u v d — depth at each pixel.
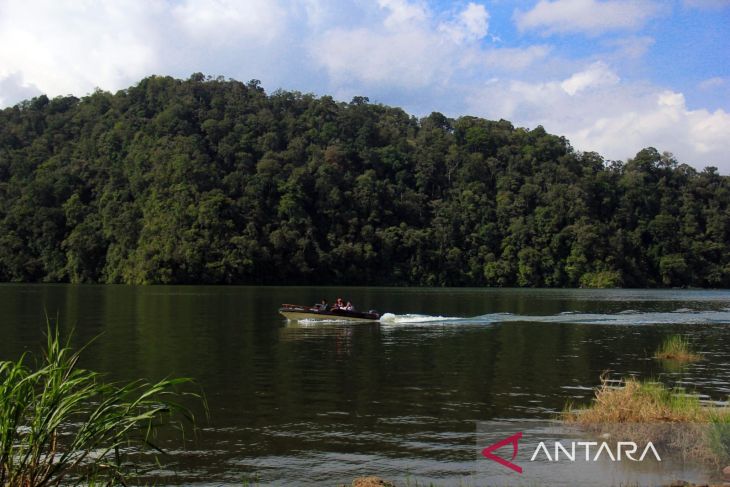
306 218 103.62
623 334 30.30
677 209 122.19
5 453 6.67
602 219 120.69
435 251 108.88
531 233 111.62
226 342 25.83
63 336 26.53
